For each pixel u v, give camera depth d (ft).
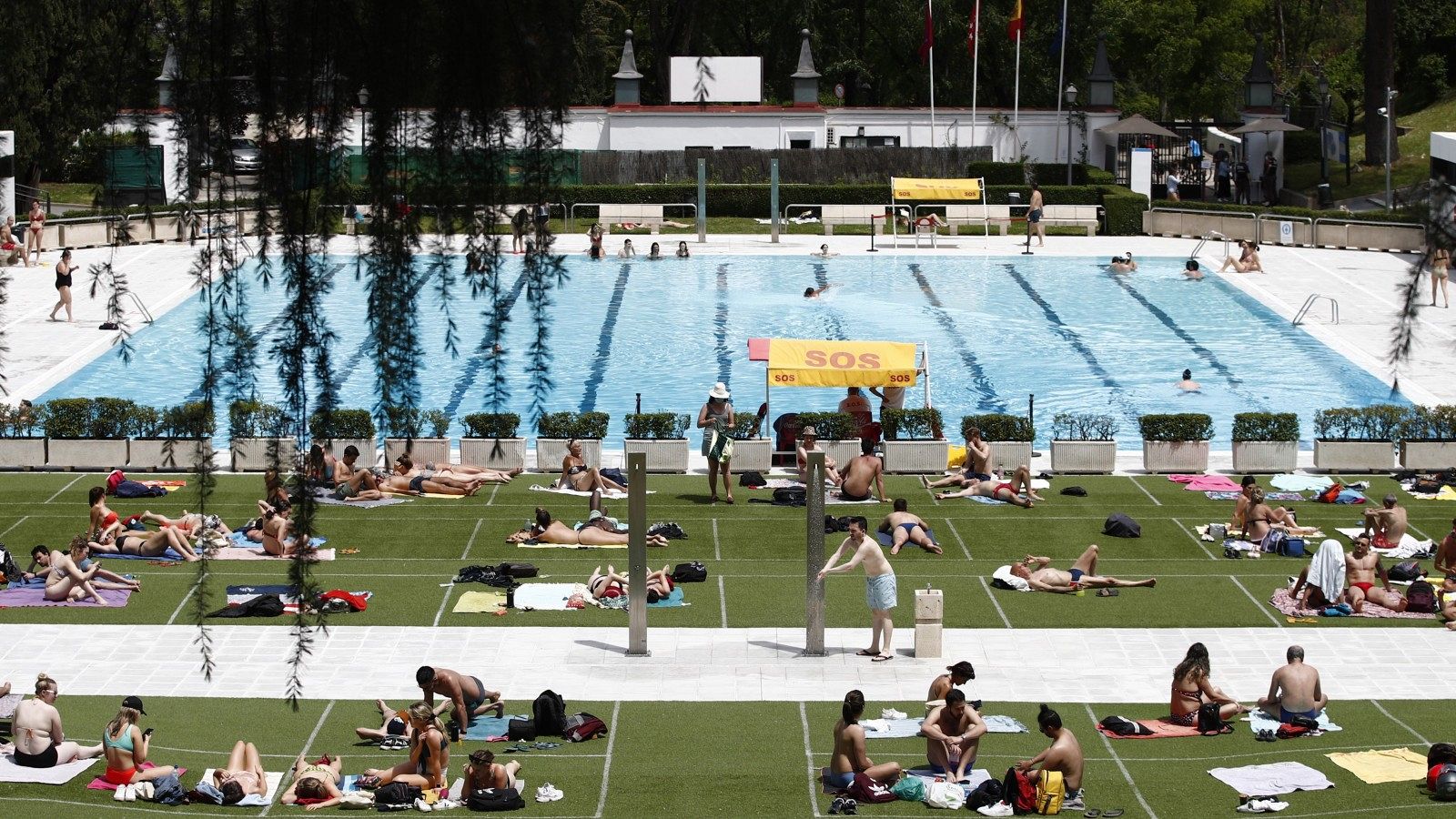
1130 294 147.95
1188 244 176.76
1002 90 209.97
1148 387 115.85
